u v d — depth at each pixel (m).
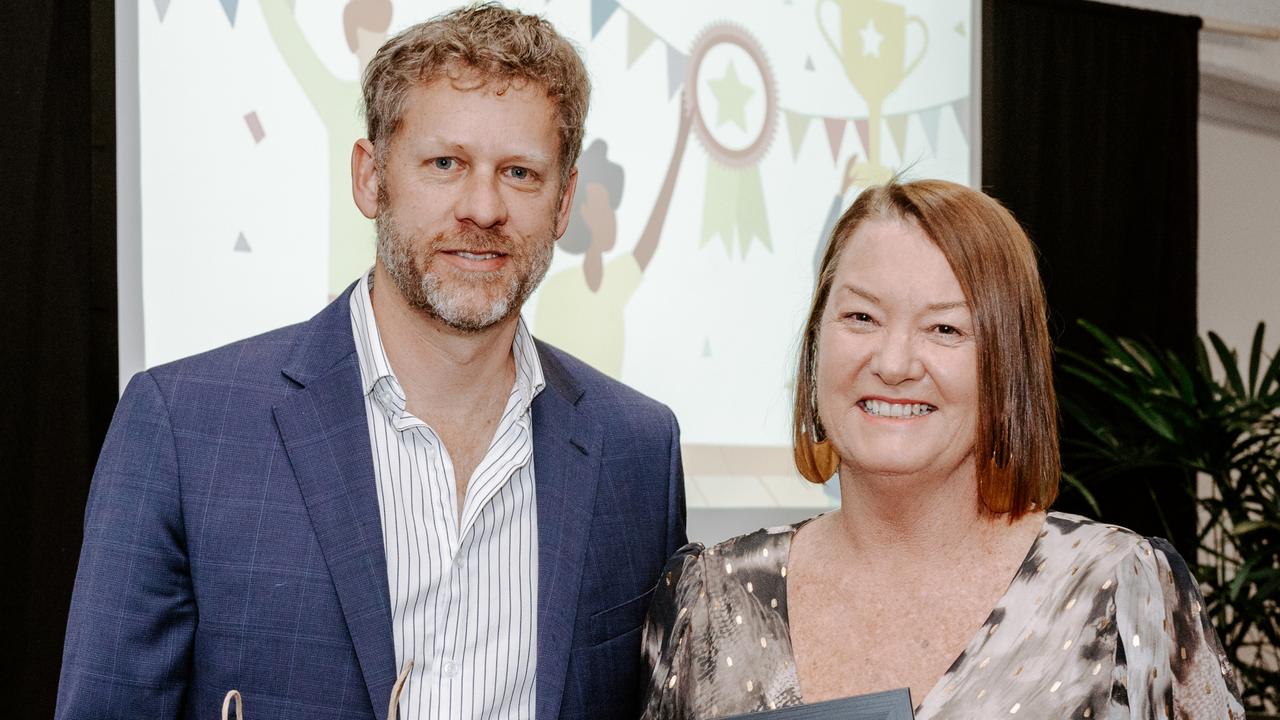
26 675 2.67
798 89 3.36
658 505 1.62
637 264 3.12
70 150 2.72
